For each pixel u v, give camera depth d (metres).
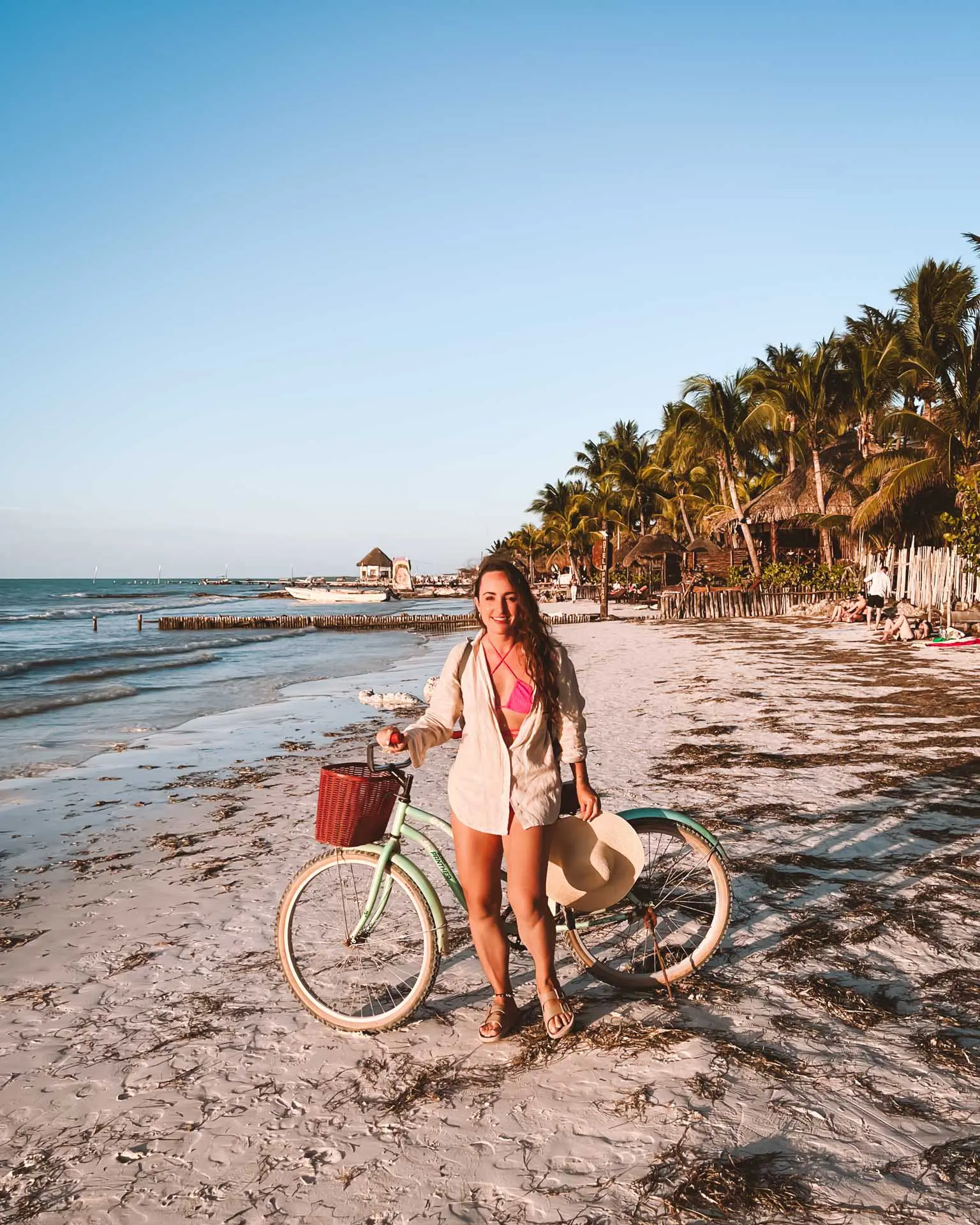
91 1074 3.00
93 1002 3.60
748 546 34.97
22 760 9.71
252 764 9.04
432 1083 2.79
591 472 62.59
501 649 2.98
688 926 3.79
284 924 3.36
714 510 39.00
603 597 34.62
